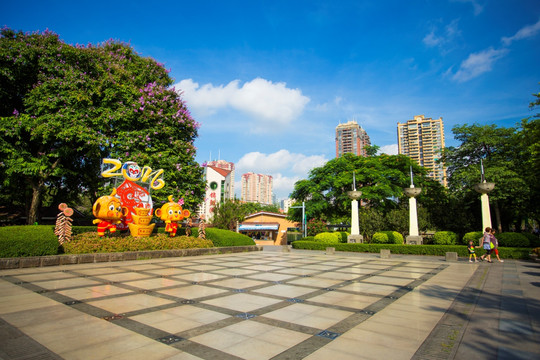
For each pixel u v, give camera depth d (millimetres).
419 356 4066
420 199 31250
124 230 17812
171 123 22188
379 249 20484
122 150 19828
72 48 18656
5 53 16719
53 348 4215
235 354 4094
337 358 3992
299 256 18625
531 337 4766
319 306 6602
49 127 16938
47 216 27547
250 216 43250
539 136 18938
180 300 6969
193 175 22734
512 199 24469
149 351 4156
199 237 20500
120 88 19562
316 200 31156
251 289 8281
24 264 11438
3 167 17766
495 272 11789
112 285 8578
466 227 25406
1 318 5508
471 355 4090
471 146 26125
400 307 6570
